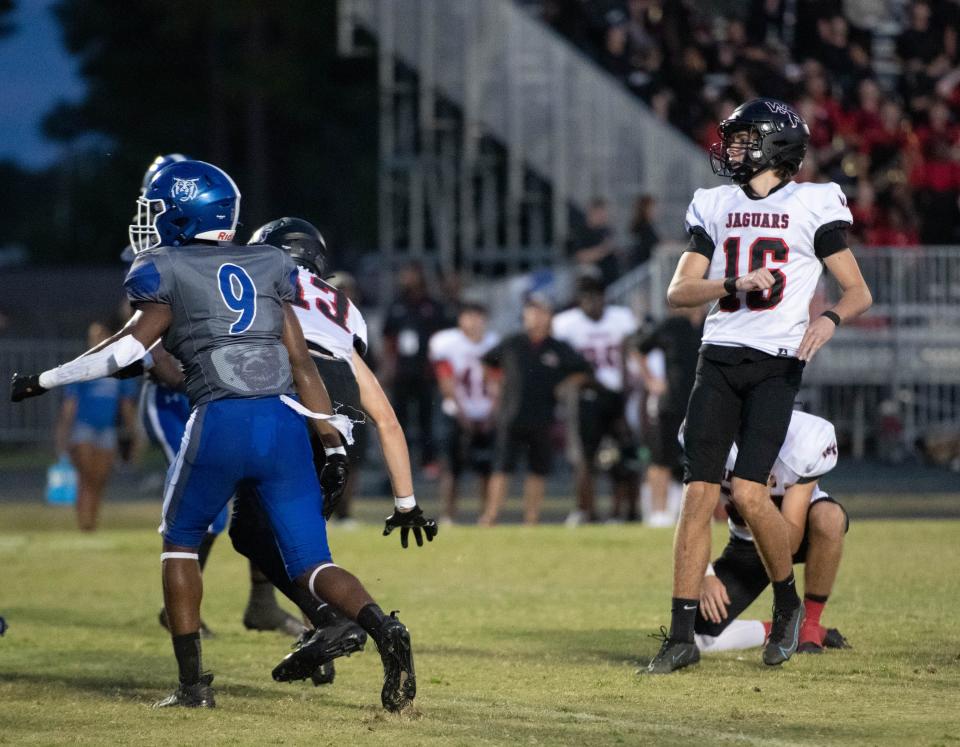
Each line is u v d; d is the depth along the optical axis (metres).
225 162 128.88
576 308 45.91
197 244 16.53
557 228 69.81
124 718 15.95
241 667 19.77
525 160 70.81
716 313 19.02
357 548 34.56
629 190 68.38
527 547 34.38
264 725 15.47
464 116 72.12
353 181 140.25
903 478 54.09
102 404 42.88
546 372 42.97
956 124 66.62
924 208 62.22
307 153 139.38
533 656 20.06
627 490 44.81
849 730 14.94
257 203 125.06
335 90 130.12
